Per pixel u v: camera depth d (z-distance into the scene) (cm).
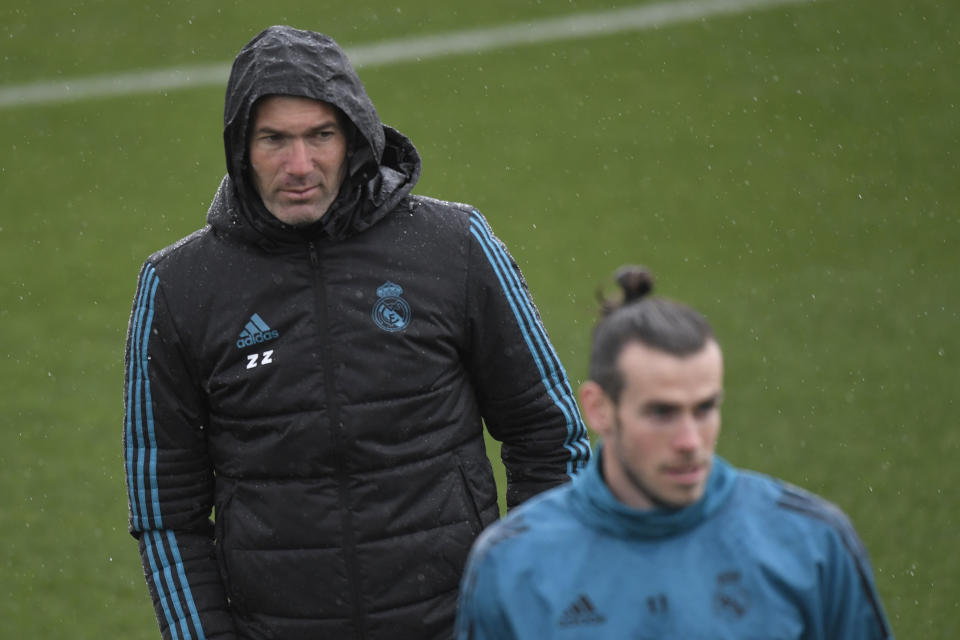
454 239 1102
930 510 2145
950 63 4066
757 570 799
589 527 818
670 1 4600
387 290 1073
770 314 2908
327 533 1058
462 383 1109
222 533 1099
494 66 4356
